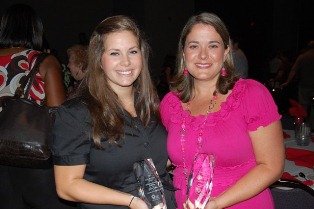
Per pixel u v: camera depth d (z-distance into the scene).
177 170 1.80
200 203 1.49
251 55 12.30
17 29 1.96
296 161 2.43
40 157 1.69
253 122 1.62
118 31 1.51
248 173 1.62
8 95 1.87
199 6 12.21
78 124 1.49
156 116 1.76
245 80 1.72
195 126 1.71
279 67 8.76
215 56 1.69
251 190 1.58
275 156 1.61
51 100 1.92
